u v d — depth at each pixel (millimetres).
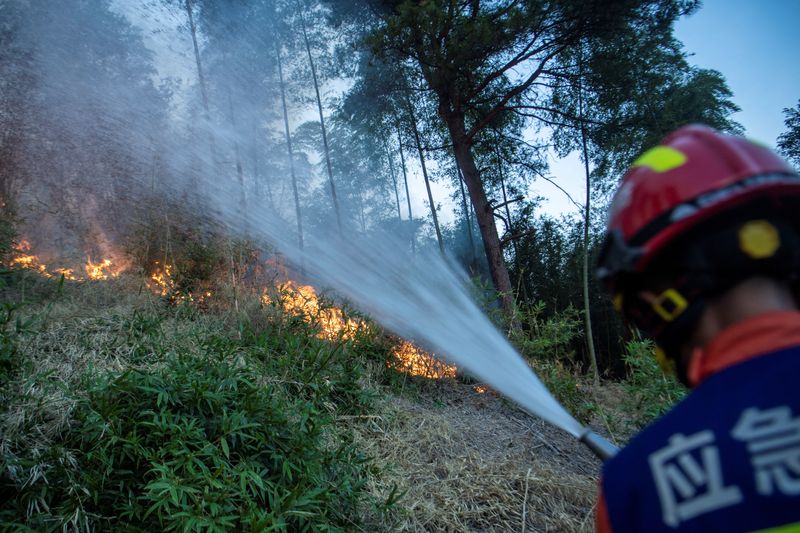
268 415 3080
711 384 698
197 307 5211
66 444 2707
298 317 4926
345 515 2934
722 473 633
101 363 3539
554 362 5523
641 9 9875
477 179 10789
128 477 2615
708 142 778
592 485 3805
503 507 3385
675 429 699
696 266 715
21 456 2578
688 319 733
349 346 4676
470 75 10047
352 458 3188
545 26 9727
